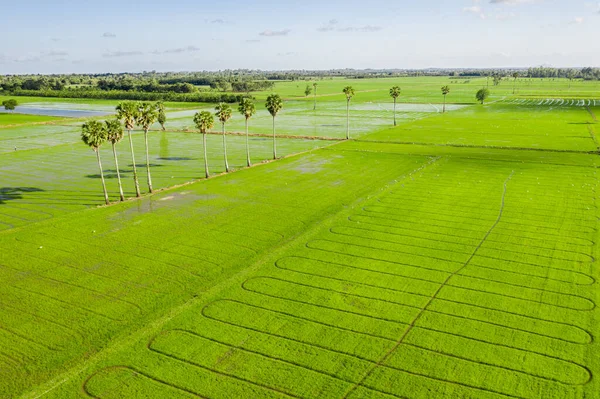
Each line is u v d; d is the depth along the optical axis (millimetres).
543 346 33062
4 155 105000
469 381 29703
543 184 74500
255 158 99188
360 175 82750
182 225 57969
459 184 75375
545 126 140500
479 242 51281
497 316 36906
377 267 45625
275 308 38438
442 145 111125
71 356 32594
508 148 105375
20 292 41406
